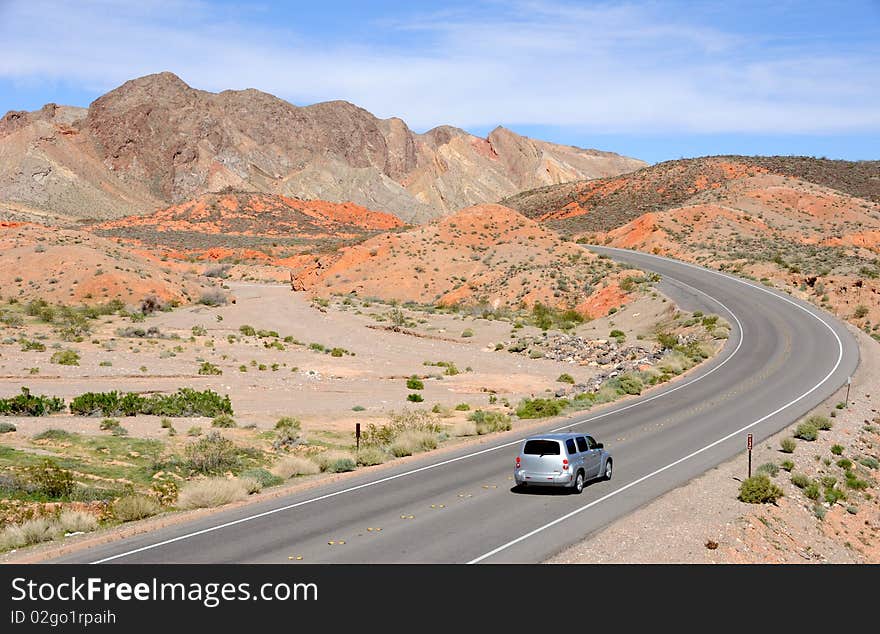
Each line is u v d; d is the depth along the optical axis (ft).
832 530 69.87
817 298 230.48
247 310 265.34
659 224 374.84
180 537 53.26
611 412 116.98
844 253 302.66
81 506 60.90
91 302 254.68
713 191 468.75
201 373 149.48
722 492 69.82
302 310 262.88
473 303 276.41
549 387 153.07
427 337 219.20
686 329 196.03
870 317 209.97
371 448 85.61
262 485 70.38
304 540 52.37
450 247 332.19
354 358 185.88
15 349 163.73
